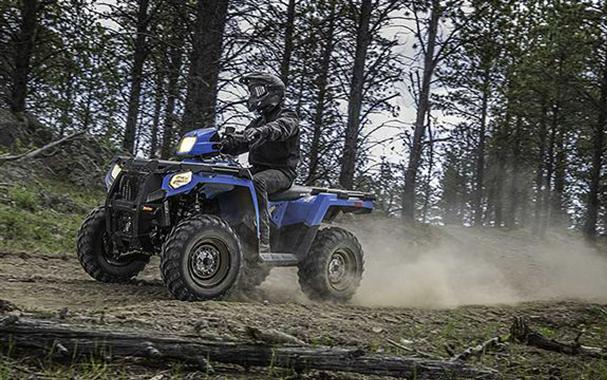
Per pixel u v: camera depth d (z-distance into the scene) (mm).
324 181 18031
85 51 16328
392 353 4754
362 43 17984
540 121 30891
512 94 27438
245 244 6594
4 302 4531
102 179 16578
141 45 15672
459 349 5375
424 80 22281
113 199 6512
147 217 6223
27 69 17406
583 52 24766
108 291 6504
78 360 3900
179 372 3965
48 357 3857
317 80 18688
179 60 14750
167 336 4043
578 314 7605
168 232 6531
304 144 18828
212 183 6285
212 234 6121
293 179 7133
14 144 15797
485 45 22078
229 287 6223
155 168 6223
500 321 6824
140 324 4559
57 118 18375
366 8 17891
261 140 6664
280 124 6785
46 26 17234
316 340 4891
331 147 18156
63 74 18250
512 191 40656
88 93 18234
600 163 26047
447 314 6887
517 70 25562
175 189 6078
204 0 11680
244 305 5980
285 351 4148
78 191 15695
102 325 4215
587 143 32969
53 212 12453
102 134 18109
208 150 6660
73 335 3912
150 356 3961
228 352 4082
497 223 39156
